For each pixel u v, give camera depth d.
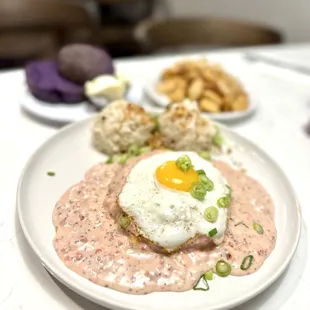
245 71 0.57
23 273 0.26
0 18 0.66
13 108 0.43
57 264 0.25
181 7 0.97
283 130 0.46
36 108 0.42
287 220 0.31
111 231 0.28
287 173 0.39
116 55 0.89
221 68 0.50
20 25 0.67
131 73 0.53
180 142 0.37
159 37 0.65
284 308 0.26
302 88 0.55
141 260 0.26
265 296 0.26
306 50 0.65
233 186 0.34
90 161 0.36
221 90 0.46
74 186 0.32
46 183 0.32
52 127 0.41
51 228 0.28
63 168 0.34
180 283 0.25
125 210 0.27
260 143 0.43
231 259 0.27
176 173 0.28
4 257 0.27
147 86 0.48
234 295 0.25
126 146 0.37
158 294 0.24
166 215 0.27
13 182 0.33
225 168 0.37
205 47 0.81
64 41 0.74
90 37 0.83
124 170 0.32
